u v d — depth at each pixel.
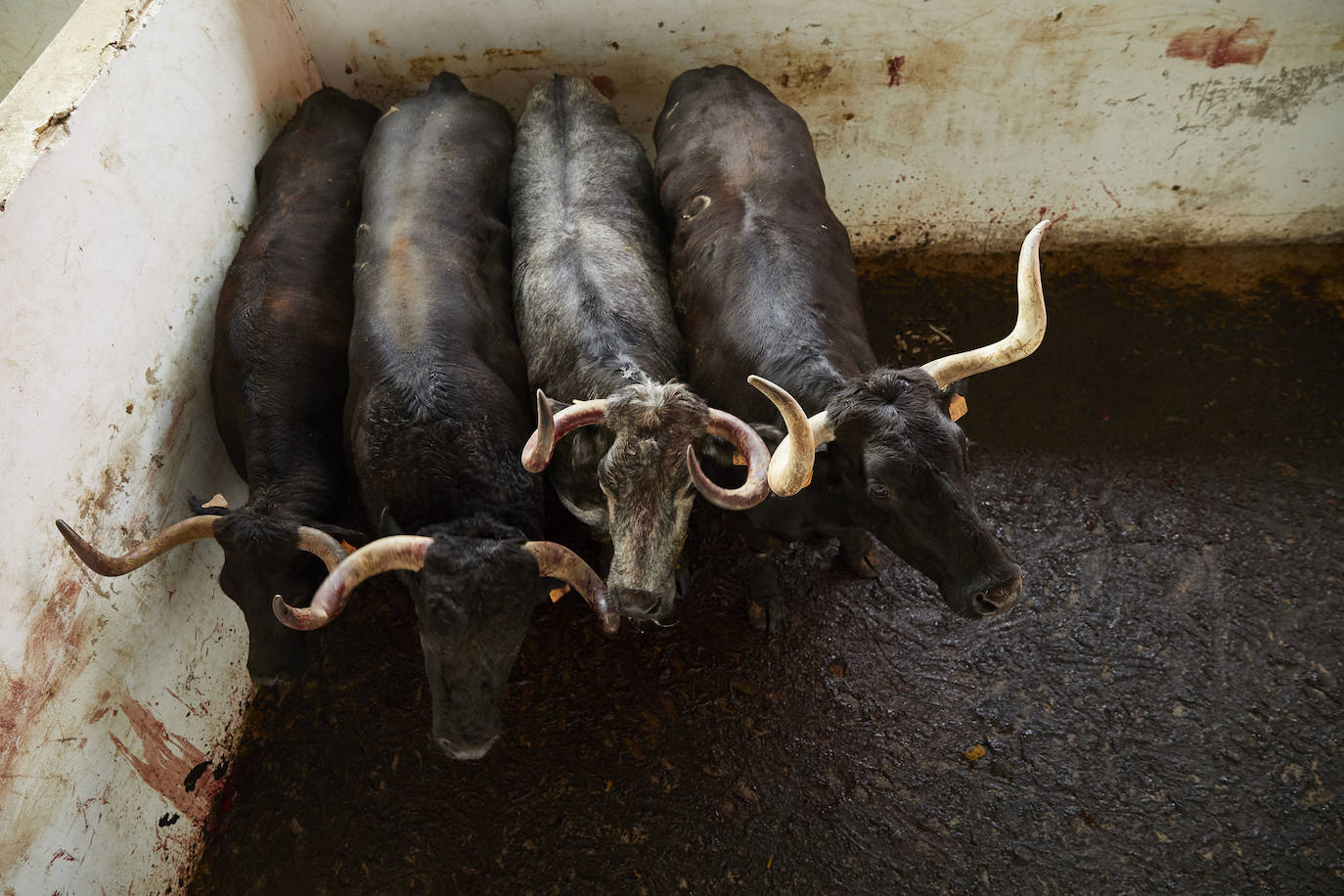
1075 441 3.75
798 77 3.83
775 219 3.13
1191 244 4.28
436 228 3.21
